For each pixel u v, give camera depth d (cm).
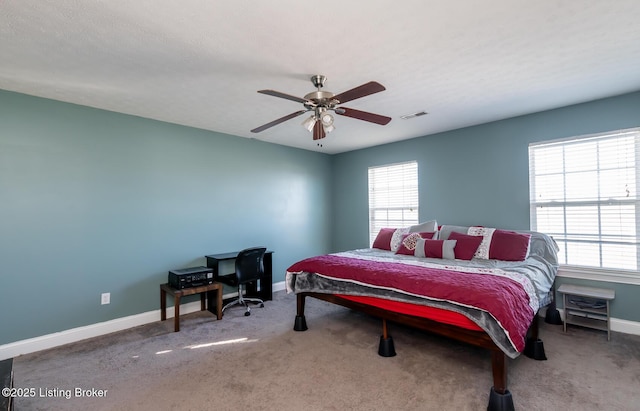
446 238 393
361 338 310
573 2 170
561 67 249
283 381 231
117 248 343
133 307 352
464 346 288
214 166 431
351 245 575
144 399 211
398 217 509
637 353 264
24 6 165
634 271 304
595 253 331
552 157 359
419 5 169
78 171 319
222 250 438
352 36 199
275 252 506
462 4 169
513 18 184
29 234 291
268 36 198
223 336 317
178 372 246
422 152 471
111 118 342
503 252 342
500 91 299
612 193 321
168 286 364
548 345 282
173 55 221
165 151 384
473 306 207
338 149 563
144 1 162
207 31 191
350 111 250
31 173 293
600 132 323
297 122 390
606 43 214
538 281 275
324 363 257
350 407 199
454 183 436
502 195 393
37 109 297
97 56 222
